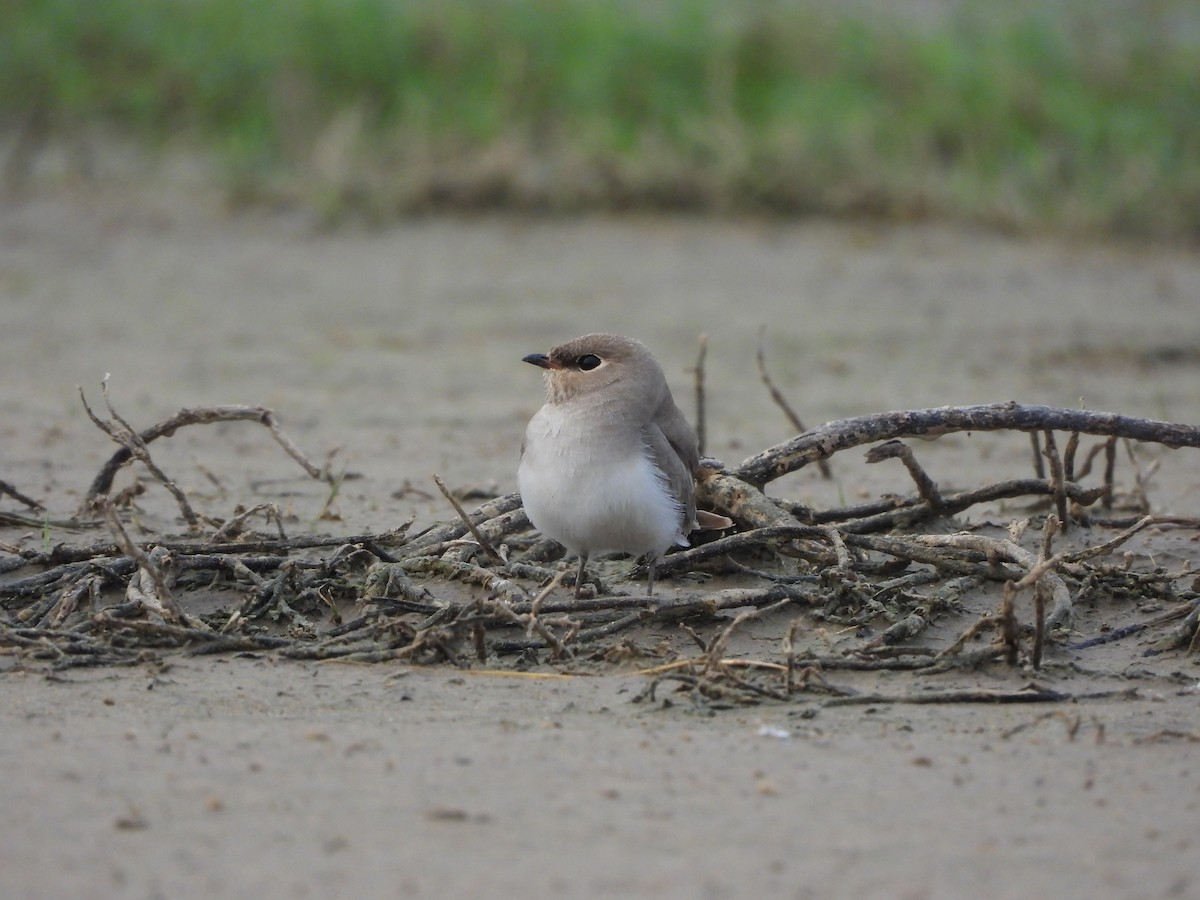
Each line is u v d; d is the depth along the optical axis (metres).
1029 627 9.16
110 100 25.62
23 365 17.16
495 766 7.23
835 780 7.12
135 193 23.94
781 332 19.05
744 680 8.38
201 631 8.80
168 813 6.67
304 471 13.28
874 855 6.37
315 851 6.34
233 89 25.36
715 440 14.70
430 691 8.27
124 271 21.23
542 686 8.38
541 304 20.12
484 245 22.58
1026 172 24.30
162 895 5.97
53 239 22.30
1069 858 6.36
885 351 18.28
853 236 23.33
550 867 6.22
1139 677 8.70
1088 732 7.80
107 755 7.29
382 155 24.17
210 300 20.12
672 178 23.91
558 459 9.05
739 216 23.84
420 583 9.77
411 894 6.00
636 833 6.54
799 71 25.55
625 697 8.22
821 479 13.13
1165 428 10.40
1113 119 25.05
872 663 8.68
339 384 16.67
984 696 8.23
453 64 25.30
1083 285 21.38
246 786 6.95
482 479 13.09
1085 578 9.90
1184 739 7.70
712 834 6.54
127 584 9.46
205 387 16.42
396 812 6.71
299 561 9.78
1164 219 23.78
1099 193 24.08
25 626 8.99
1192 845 6.48
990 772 7.25
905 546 9.88
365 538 9.97
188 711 7.92
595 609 9.09
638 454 9.07
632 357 9.33
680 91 25.06
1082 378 17.19
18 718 7.77
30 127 25.44
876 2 27.64
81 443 14.06
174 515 11.58
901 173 24.11
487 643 8.86
